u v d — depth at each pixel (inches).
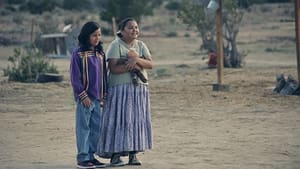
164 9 2935.5
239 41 1806.1
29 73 966.4
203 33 1354.6
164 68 1172.5
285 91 743.7
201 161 393.1
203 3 808.9
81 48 378.0
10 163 397.1
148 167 376.5
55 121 581.0
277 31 1998.0
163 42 1841.8
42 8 2829.7
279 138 473.7
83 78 375.6
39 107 679.1
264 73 1037.8
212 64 1155.3
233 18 1341.0
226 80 927.0
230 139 472.1
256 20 2297.0
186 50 1642.5
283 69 1114.1
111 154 385.4
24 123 570.6
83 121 374.9
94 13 2839.6
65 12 2861.7
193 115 599.5
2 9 2795.3
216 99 708.0
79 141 375.6
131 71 379.6
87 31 376.2
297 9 740.7
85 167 375.6
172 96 741.9
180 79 965.2
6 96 772.0
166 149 436.1
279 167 373.1
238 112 613.0
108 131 378.6
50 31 1964.8
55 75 940.0
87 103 373.1
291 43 1737.2
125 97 378.9
